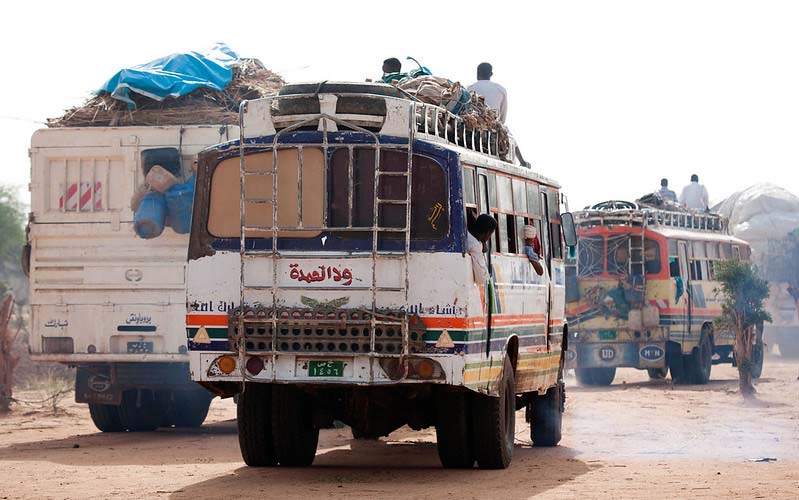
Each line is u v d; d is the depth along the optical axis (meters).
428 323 14.92
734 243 41.78
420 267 15.00
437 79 17.55
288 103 15.65
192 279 15.57
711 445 20.72
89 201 22.88
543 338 19.44
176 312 22.61
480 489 14.60
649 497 13.98
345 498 13.75
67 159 22.94
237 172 15.70
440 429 16.47
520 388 18.30
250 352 15.22
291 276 15.22
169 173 22.47
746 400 30.77
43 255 23.00
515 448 20.59
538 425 20.77
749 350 32.16
